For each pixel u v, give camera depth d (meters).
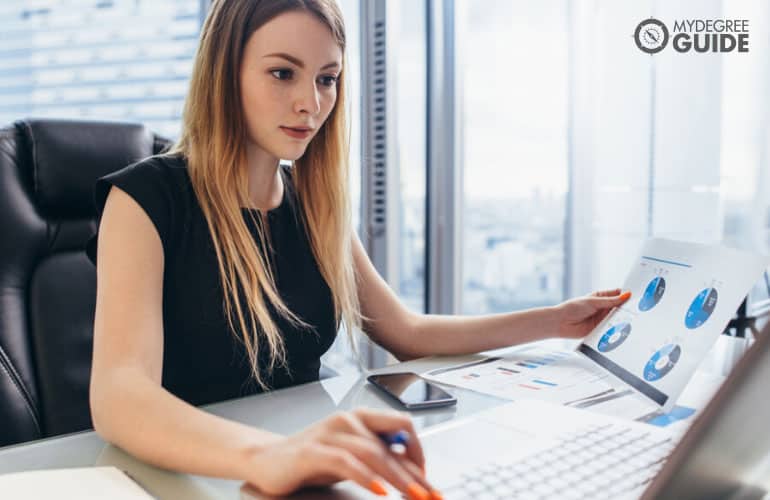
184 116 0.94
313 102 0.82
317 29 0.80
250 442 0.50
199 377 0.88
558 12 1.90
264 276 0.89
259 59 0.81
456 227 1.91
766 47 1.59
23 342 0.95
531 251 2.07
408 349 0.99
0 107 2.02
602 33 1.84
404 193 1.91
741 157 1.64
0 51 2.00
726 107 1.66
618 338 0.83
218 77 0.85
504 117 1.96
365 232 1.83
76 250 1.05
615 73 1.83
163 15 1.94
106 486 0.48
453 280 1.93
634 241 1.85
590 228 1.93
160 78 1.96
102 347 0.67
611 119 1.86
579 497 0.45
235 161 0.89
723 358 0.85
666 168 1.77
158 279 0.78
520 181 2.00
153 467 0.55
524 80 1.95
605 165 1.88
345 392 0.77
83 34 1.98
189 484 0.52
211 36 0.86
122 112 1.99
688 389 0.74
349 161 1.03
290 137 0.84
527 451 0.53
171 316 0.86
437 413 0.68
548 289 2.06
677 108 1.73
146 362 0.66
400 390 0.74
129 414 0.57
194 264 0.86
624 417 0.66
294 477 0.45
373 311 1.05
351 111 1.03
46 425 0.95
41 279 1.00
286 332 0.94
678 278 0.79
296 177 1.04
